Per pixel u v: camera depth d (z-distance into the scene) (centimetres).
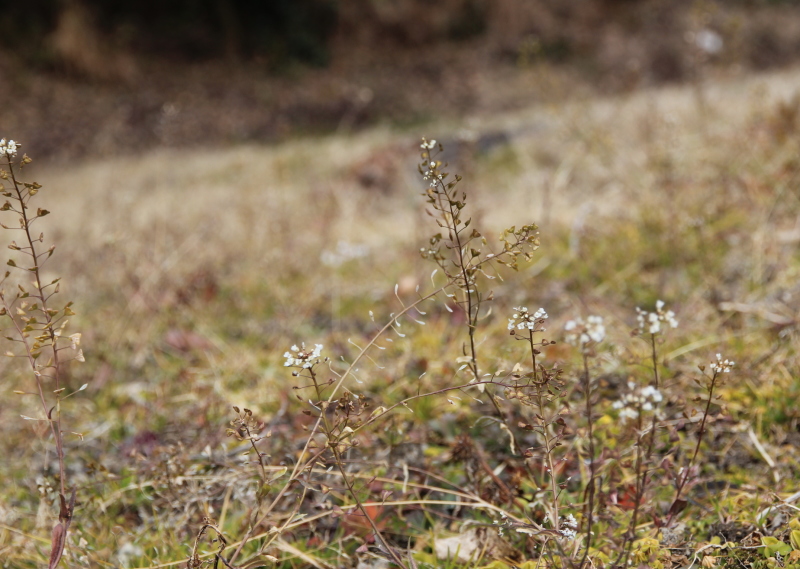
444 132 926
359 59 1700
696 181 428
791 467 212
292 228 491
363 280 423
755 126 464
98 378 327
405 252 447
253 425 169
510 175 660
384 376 289
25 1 1628
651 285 341
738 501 200
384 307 381
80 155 1232
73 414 306
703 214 378
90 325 374
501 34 1714
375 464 215
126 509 235
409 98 1466
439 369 286
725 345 273
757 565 172
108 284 425
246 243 485
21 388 317
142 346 353
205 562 172
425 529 210
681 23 1577
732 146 464
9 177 159
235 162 909
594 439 222
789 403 233
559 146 692
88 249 449
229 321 385
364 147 929
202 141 1316
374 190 684
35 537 207
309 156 906
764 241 347
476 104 1401
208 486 216
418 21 1758
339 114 1419
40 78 1502
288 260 435
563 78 1381
